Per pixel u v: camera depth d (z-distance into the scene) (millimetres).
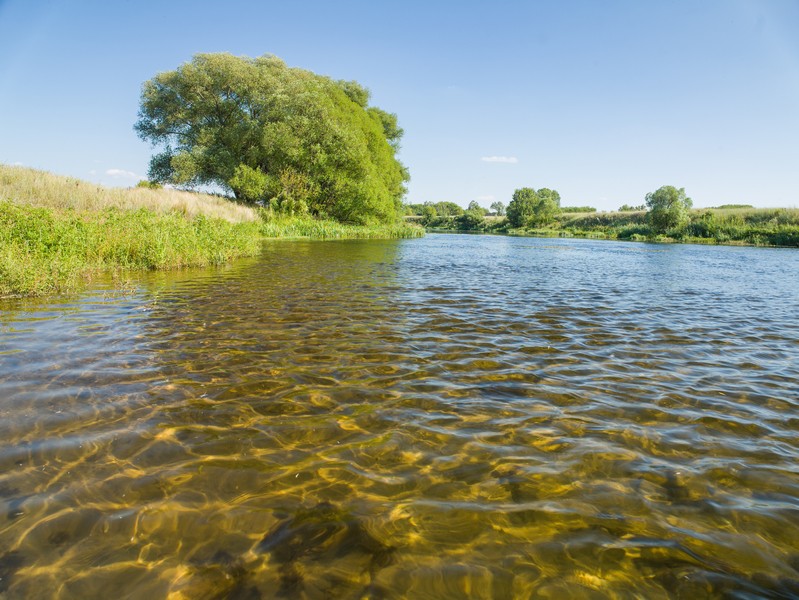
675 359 6633
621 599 2443
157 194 29594
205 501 3164
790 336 8219
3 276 9492
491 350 6836
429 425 4367
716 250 39500
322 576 2549
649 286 14805
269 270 15586
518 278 15820
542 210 92062
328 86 50750
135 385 5098
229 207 35625
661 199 63000
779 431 4391
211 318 8305
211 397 4859
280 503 3172
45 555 2645
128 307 8930
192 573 2551
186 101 40531
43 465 3518
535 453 3896
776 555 2779
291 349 6609
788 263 26422
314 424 4328
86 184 25969
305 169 42969
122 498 3166
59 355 5973
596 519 3072
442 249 30328
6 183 22516
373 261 19797
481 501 3238
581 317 9391
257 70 40656
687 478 3568
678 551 2795
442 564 2656
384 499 3240
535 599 2434
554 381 5594
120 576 2516
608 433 4281
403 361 6211
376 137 53562
